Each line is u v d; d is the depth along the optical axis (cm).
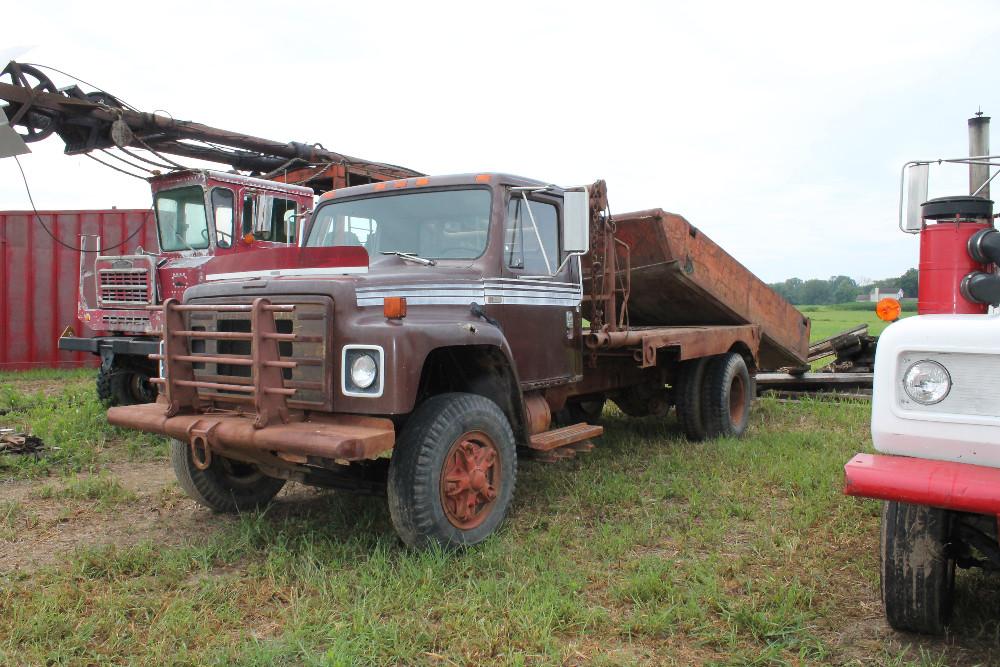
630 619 334
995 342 269
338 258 437
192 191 908
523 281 520
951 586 321
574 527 468
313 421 408
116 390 865
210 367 433
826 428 806
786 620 328
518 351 515
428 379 492
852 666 294
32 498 548
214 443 402
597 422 848
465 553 412
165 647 311
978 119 436
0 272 1353
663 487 550
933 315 308
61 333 1374
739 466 609
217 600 360
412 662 300
